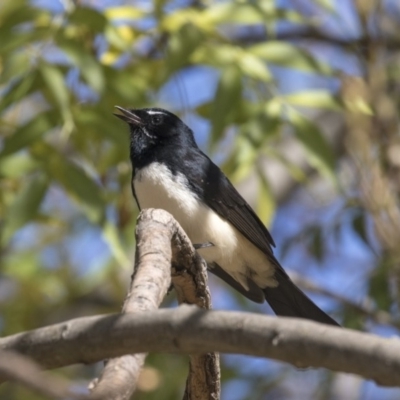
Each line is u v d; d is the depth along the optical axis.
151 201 10.45
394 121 12.38
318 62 10.75
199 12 11.05
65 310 14.52
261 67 10.54
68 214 15.14
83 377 13.08
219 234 10.43
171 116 10.94
